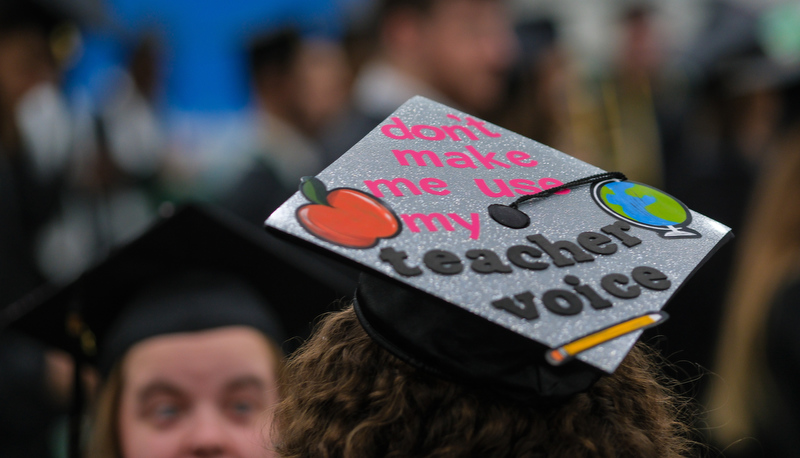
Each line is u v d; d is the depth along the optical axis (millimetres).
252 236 2613
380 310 1351
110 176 5008
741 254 3521
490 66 3781
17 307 2814
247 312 2492
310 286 2771
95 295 2662
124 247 2572
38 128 4332
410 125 1521
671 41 7156
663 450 1407
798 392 2824
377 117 3627
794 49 4668
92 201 4828
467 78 3748
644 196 1454
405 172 1400
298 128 4320
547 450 1254
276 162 3912
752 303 2979
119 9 6906
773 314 2883
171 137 6367
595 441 1275
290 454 1435
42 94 4465
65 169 4496
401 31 3705
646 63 5910
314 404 1394
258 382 2316
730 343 3090
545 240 1321
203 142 7359
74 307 2639
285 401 1563
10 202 3812
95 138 4961
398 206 1329
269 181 3836
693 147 5000
